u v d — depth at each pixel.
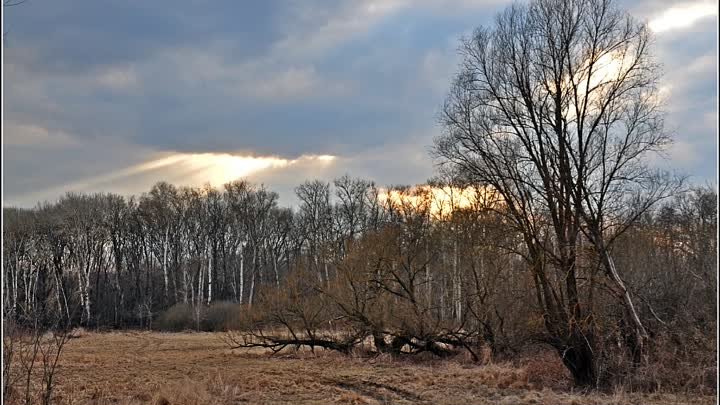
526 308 24.77
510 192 21.59
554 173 20.89
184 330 53.53
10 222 47.66
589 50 20.84
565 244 20.56
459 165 22.89
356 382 22.25
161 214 65.31
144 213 66.31
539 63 21.09
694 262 23.62
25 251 43.94
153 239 67.44
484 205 23.62
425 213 31.58
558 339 20.92
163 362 28.16
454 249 28.95
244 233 66.75
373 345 31.94
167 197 66.81
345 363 27.98
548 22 21.11
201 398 17.67
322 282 31.33
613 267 20.92
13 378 16.94
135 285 66.44
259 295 32.28
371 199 64.00
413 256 29.84
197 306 55.03
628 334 21.12
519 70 21.34
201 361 28.69
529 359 24.78
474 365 26.62
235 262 68.25
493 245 23.75
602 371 20.52
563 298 21.02
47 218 56.12
